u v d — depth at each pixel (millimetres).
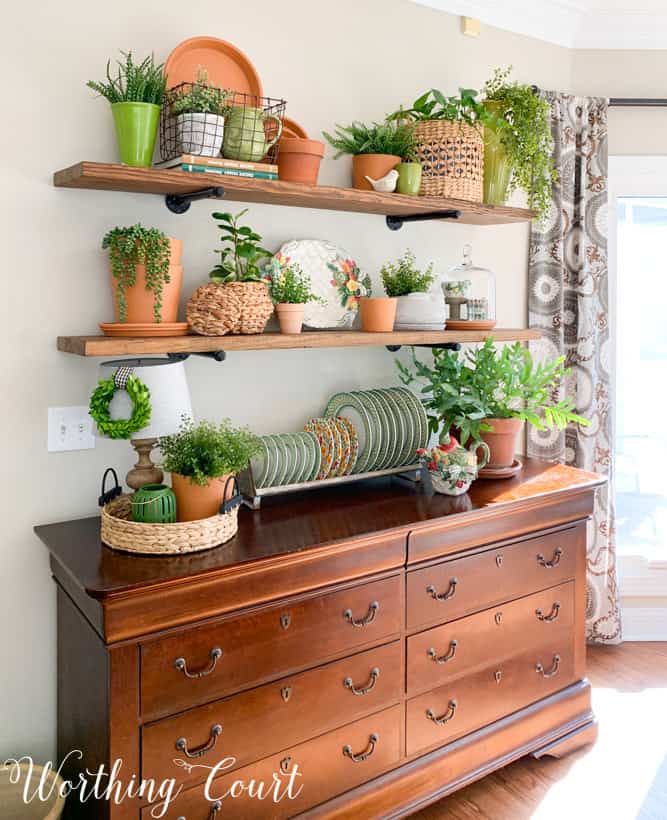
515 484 2465
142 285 1921
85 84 1979
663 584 3355
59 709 2033
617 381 3361
